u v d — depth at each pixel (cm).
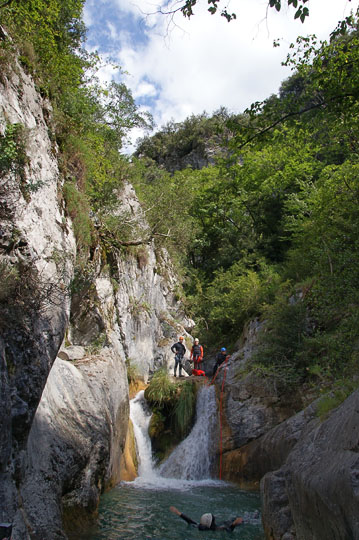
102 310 1220
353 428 411
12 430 496
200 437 1226
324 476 400
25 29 838
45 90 904
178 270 2231
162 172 2900
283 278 1725
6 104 637
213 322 2034
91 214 1298
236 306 1875
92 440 775
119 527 696
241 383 1248
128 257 1538
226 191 2670
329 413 679
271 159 2567
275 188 2553
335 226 1415
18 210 604
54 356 627
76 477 708
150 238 1670
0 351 468
